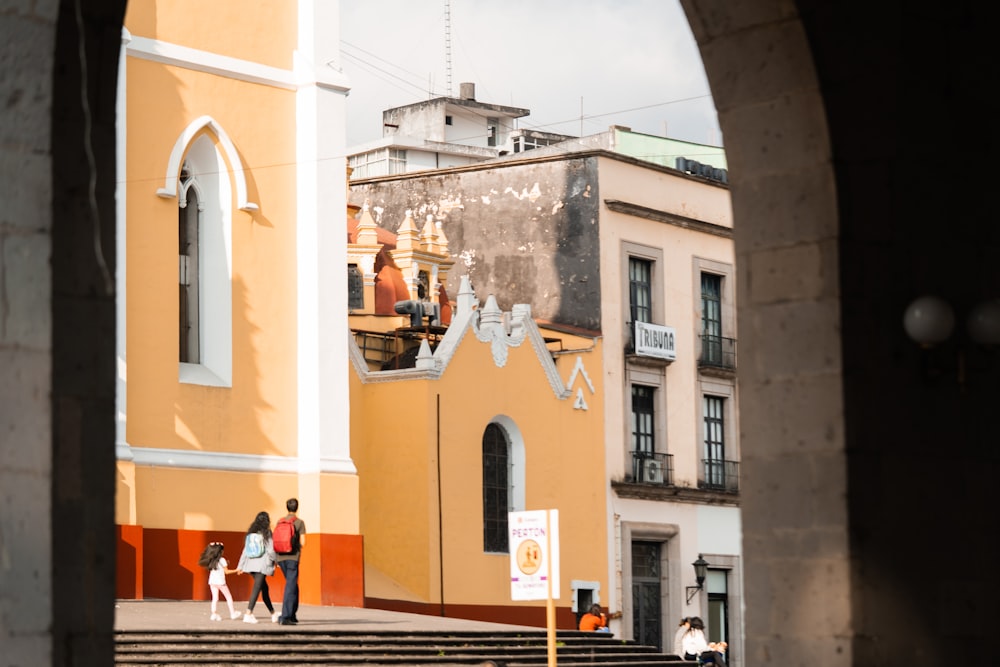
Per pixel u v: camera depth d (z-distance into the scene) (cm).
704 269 5462
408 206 5522
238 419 3562
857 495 1014
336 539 3628
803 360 1037
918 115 1071
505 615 4431
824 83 1029
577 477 4794
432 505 4244
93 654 783
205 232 3594
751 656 1047
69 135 805
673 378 5275
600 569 4847
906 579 1027
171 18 3509
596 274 5078
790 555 1034
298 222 3722
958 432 1066
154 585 3350
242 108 3641
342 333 3716
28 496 770
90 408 798
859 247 1035
